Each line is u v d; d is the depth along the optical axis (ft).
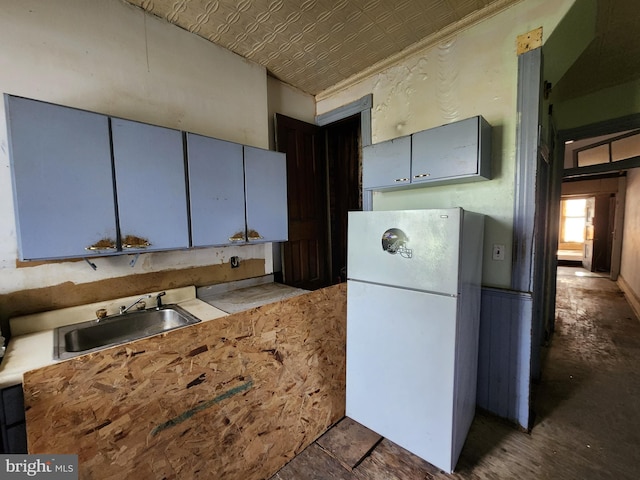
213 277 6.93
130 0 5.35
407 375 5.13
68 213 4.09
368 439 5.72
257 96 7.60
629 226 16.84
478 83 6.12
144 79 5.64
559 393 7.09
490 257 6.22
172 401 4.10
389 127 7.75
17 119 3.66
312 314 6.37
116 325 5.25
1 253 4.36
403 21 6.06
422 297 4.88
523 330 5.82
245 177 6.23
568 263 26.55
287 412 5.39
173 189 5.14
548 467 4.97
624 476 4.75
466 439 5.64
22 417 3.34
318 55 7.23
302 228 9.12
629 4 5.47
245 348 5.07
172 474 3.92
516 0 5.47
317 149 9.61
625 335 10.46
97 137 4.28
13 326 4.41
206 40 6.53
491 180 6.08
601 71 7.95
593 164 10.57
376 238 5.44
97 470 3.42
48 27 4.61
